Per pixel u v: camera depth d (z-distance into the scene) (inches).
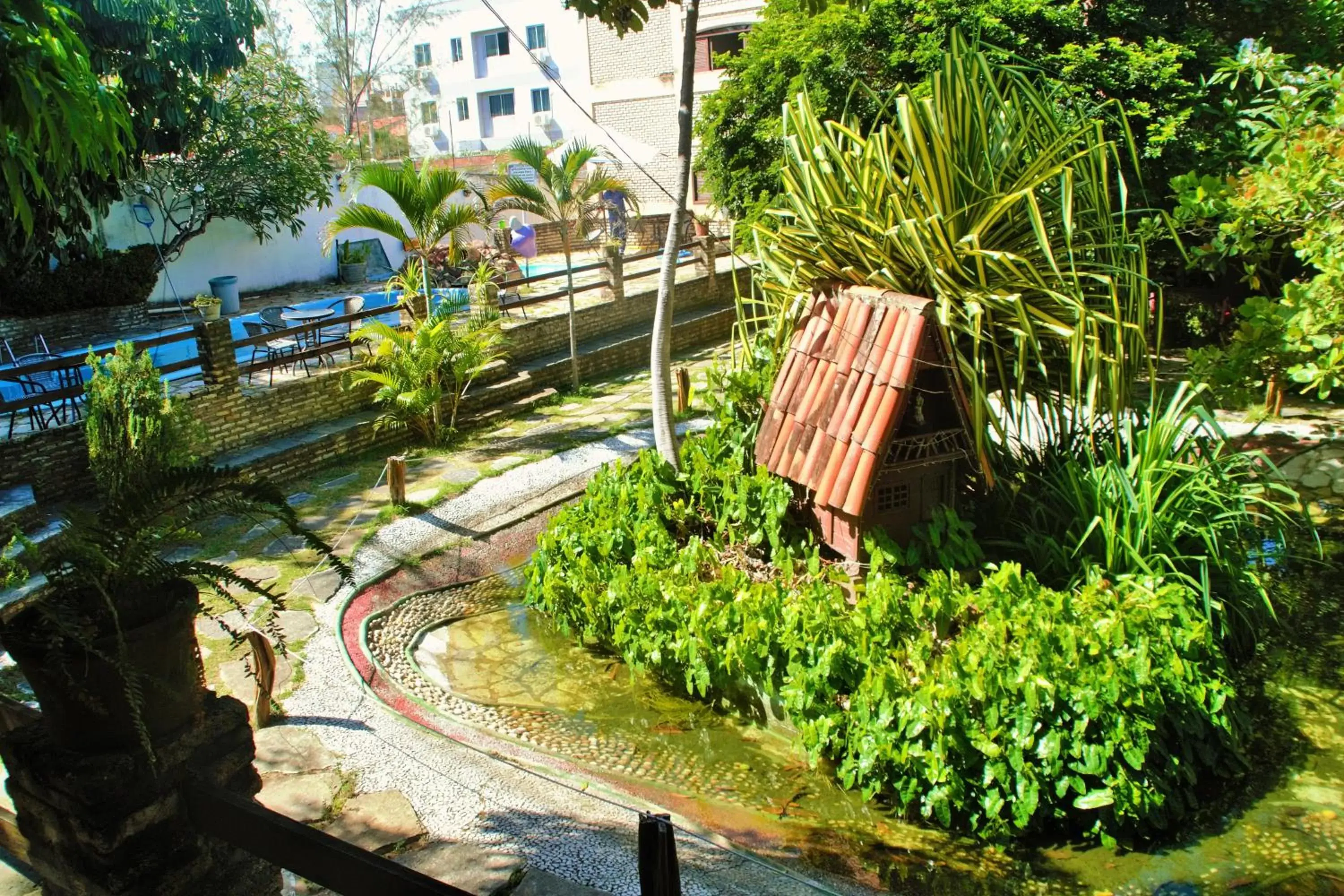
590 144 1216.2
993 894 216.2
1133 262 320.8
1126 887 218.1
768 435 326.6
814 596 276.7
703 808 244.7
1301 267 586.2
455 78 1373.0
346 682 297.3
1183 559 292.0
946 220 285.7
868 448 277.1
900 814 242.1
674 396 595.2
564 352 666.8
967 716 236.7
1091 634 248.8
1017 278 287.0
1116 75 551.8
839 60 586.9
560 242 1100.5
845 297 310.7
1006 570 275.4
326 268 876.6
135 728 116.3
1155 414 317.7
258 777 132.6
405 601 364.8
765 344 385.7
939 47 549.3
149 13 444.5
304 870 109.1
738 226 530.3
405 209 564.1
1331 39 645.9
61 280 660.7
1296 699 287.3
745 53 663.1
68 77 156.9
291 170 687.7
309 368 560.4
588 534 339.0
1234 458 333.1
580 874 203.8
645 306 750.5
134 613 118.6
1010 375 321.1
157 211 717.9
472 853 210.4
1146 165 550.0
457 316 636.1
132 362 374.0
